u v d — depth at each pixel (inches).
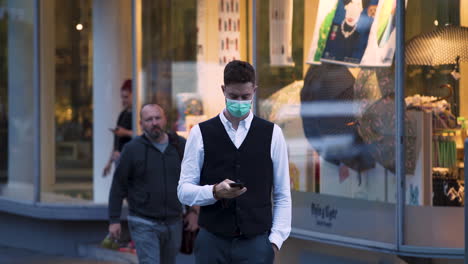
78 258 802.2
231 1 690.2
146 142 532.7
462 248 523.2
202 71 737.0
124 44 831.7
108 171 833.5
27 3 876.0
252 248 370.0
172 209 533.3
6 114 909.2
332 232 582.2
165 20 768.9
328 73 585.3
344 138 573.0
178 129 760.3
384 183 542.3
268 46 633.6
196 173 370.0
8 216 904.3
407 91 531.5
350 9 567.8
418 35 531.8
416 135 532.1
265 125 372.2
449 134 533.0
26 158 872.9
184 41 753.6
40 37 853.2
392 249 530.0
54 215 818.8
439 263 531.5
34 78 855.1
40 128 852.0
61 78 848.3
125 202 796.0
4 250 864.3
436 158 531.8
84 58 840.9
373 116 550.3
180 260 710.5
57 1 847.1
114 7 831.1
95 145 838.5
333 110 582.2
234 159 366.9
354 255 566.6
